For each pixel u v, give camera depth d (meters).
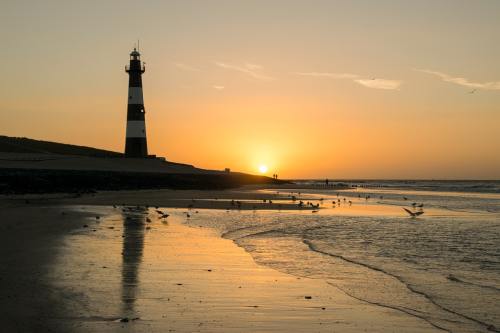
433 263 21.94
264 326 12.69
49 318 12.44
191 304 14.38
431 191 127.62
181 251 23.12
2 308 13.09
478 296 16.09
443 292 16.58
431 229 35.34
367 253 24.34
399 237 30.59
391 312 14.21
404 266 21.08
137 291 15.45
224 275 18.34
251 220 39.28
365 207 58.97
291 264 20.97
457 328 12.88
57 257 20.12
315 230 33.41
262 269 19.72
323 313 13.97
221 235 29.66
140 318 12.87
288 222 38.53
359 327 12.82
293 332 12.30
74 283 15.98
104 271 18.00
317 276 18.77
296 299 15.34
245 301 14.93
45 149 132.12
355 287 17.09
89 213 39.19
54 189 65.94
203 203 56.12
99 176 84.06
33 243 23.47
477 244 27.84
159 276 17.67
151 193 74.81
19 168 80.19
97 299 14.35
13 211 38.72
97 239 25.78
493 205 66.38
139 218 37.34
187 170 118.69
